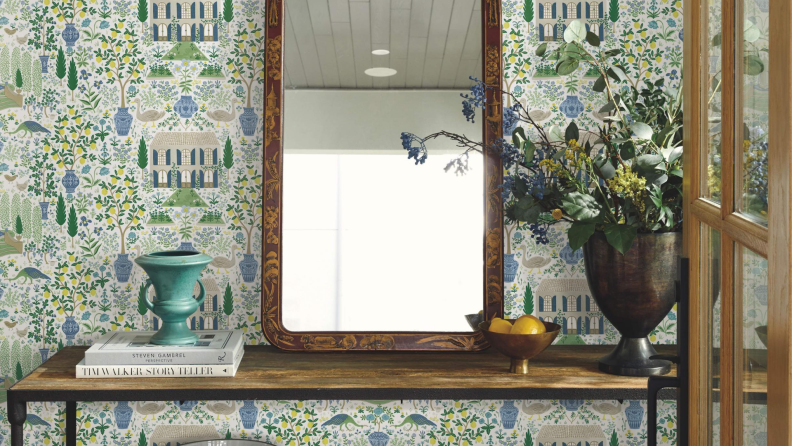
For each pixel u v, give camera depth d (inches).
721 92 31.5
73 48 68.7
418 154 67.0
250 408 70.7
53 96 68.9
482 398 56.4
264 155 66.9
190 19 68.9
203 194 69.5
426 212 67.5
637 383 56.9
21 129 69.0
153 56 68.9
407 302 67.6
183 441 70.8
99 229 69.5
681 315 39.9
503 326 60.2
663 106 62.4
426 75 67.4
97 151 69.1
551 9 69.2
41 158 69.1
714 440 34.5
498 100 67.0
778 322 22.2
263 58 68.9
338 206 67.7
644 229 58.4
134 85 69.0
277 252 67.2
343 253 67.7
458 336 67.2
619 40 69.1
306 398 56.4
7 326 69.8
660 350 67.4
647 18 68.9
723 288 31.3
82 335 70.0
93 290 69.7
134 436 70.7
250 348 68.9
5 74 68.7
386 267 67.6
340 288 67.6
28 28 68.7
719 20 32.9
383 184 67.5
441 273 67.6
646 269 57.3
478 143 65.8
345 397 56.4
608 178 58.9
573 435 70.8
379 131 67.6
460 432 71.1
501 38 67.2
